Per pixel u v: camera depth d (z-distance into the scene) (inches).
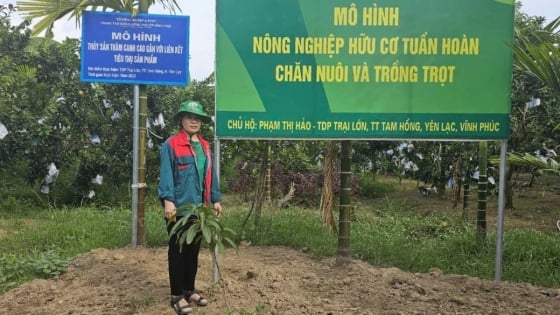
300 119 190.1
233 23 187.3
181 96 464.1
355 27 189.8
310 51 189.5
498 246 196.9
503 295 180.1
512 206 430.3
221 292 181.0
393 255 242.7
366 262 235.6
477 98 191.2
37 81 423.5
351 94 191.0
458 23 189.8
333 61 189.9
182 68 241.6
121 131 423.5
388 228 318.0
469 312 163.9
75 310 171.0
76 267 220.5
